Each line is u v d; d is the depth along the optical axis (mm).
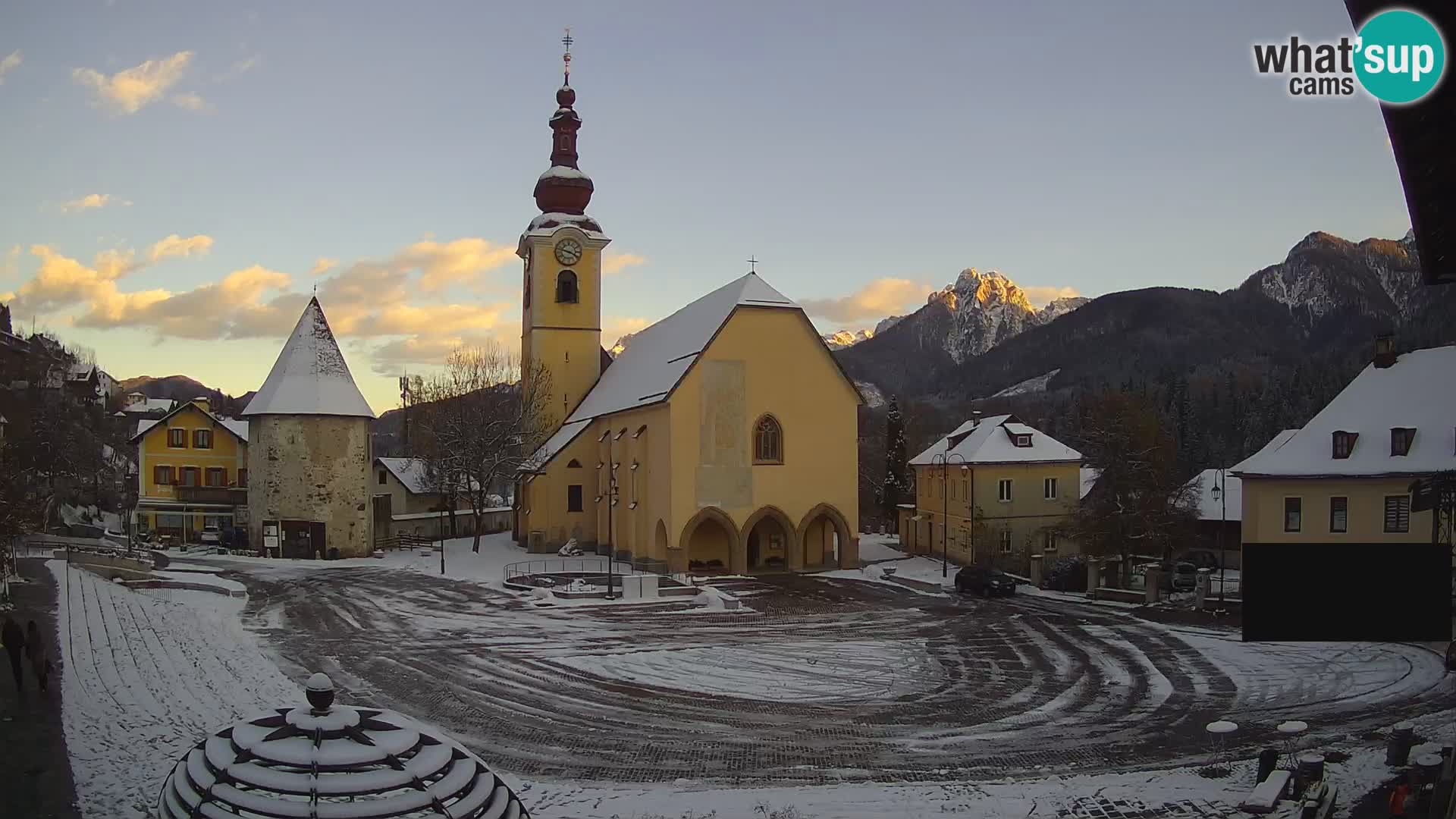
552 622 42656
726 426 59000
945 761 22938
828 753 23641
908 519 74688
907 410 139500
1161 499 50969
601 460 70812
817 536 62406
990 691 30094
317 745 11742
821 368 61156
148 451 81562
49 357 121625
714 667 33594
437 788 11688
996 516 62844
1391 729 24797
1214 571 59875
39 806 16922
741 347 59500
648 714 27438
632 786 21000
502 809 12328
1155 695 29141
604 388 76188
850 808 19109
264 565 64062
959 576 51906
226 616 43281
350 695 29375
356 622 42562
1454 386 45844
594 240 79188
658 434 60000
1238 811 18688
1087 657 34844
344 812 11008
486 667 33469
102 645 31125
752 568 61531
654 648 36844
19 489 54125
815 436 60938
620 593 49750
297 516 67812
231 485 82625
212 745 12188
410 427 110562
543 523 71875
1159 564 53719
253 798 11148
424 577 58469
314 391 68500
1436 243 12484
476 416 76438
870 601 48594
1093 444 52938
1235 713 26938
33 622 24578
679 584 51625
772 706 28328
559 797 20062
